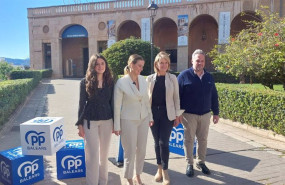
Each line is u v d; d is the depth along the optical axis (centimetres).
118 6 2402
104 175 360
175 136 495
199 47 2430
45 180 383
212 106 420
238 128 683
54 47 2634
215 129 675
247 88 692
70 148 391
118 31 2453
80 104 334
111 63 1359
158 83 369
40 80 2106
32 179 370
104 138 348
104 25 2469
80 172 391
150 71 1390
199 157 418
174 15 2214
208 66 2409
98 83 334
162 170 371
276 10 1905
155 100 371
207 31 2395
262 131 602
